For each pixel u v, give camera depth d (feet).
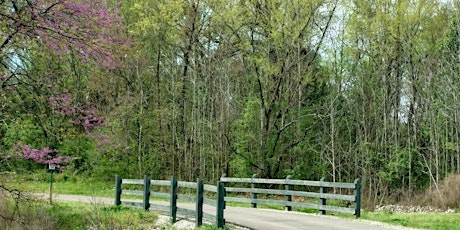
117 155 114.73
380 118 116.98
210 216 47.52
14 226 48.62
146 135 120.06
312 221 51.44
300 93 110.01
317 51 108.27
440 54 115.24
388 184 108.99
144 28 108.47
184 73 120.88
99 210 57.62
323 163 112.68
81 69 55.52
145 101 120.16
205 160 116.78
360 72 114.62
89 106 50.47
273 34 100.48
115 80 113.80
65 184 106.11
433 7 106.22
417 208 89.10
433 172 110.93
